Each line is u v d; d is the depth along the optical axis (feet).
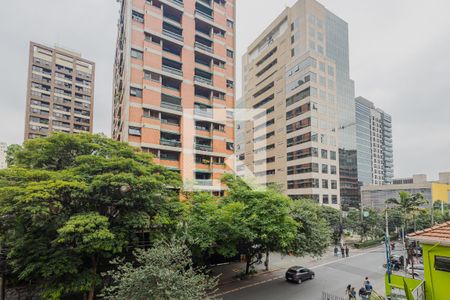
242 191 59.41
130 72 98.12
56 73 185.68
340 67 225.35
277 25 201.77
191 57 113.80
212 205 59.06
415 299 28.04
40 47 181.57
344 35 232.12
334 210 134.92
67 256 41.47
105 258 49.80
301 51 177.88
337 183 165.99
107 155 54.49
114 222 46.80
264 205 53.67
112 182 41.27
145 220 45.50
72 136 50.90
